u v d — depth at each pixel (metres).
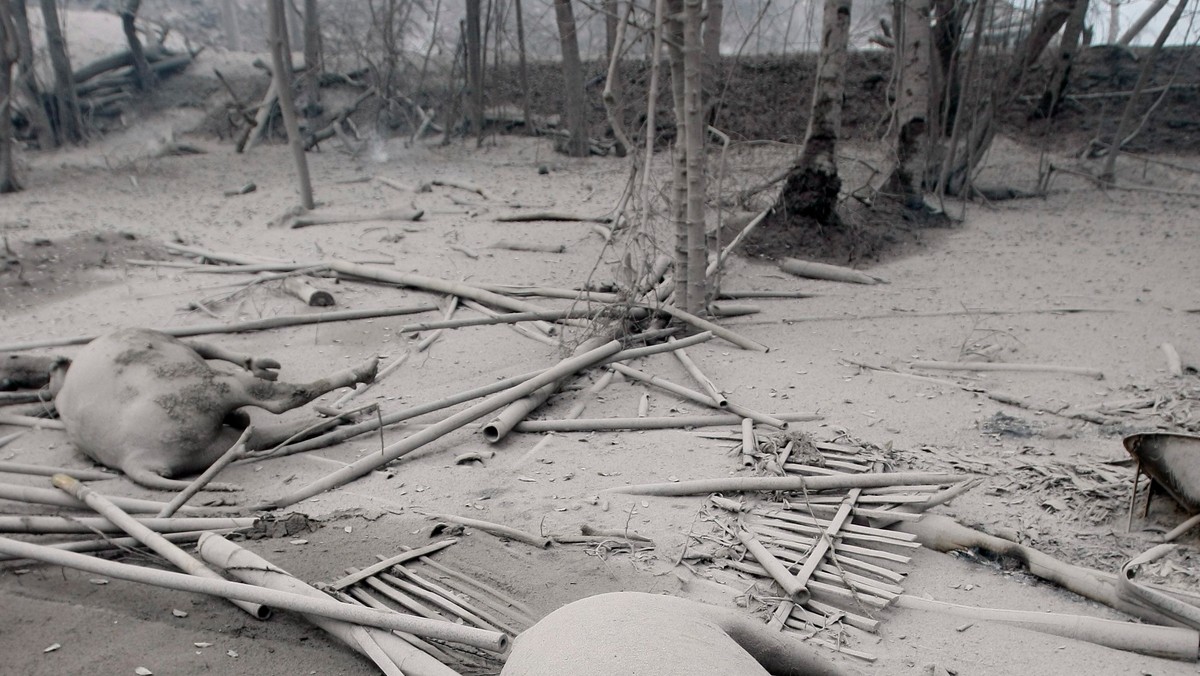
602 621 2.66
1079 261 11.02
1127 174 16.91
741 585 4.27
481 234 12.22
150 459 5.51
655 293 8.10
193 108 24.73
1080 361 7.33
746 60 20.47
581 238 11.85
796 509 4.97
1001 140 18.66
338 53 25.42
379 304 9.10
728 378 7.01
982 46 17.81
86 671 3.68
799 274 10.48
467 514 5.00
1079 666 3.73
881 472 5.30
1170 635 3.80
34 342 7.60
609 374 7.10
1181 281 9.84
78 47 26.34
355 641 3.71
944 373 7.18
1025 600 4.24
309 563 4.47
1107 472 5.31
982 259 11.27
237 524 4.82
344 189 16.58
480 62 21.16
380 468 5.65
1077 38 17.47
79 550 4.66
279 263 10.42
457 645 3.79
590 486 5.32
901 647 3.85
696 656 2.52
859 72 20.42
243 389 5.88
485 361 7.57
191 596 4.30
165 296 9.44
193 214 14.18
